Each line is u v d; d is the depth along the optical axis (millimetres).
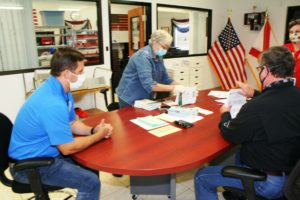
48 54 3852
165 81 2543
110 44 4414
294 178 1046
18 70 3512
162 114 2037
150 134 1637
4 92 3441
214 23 5918
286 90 1277
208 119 1916
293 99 1255
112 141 1534
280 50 1289
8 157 1540
